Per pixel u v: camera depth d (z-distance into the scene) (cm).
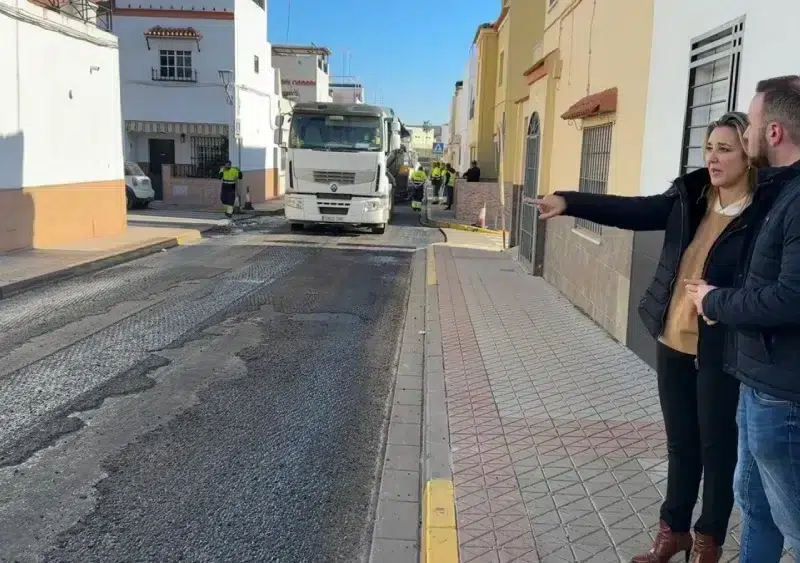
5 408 539
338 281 1148
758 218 254
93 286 1048
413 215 2644
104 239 1498
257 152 3086
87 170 1505
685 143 586
